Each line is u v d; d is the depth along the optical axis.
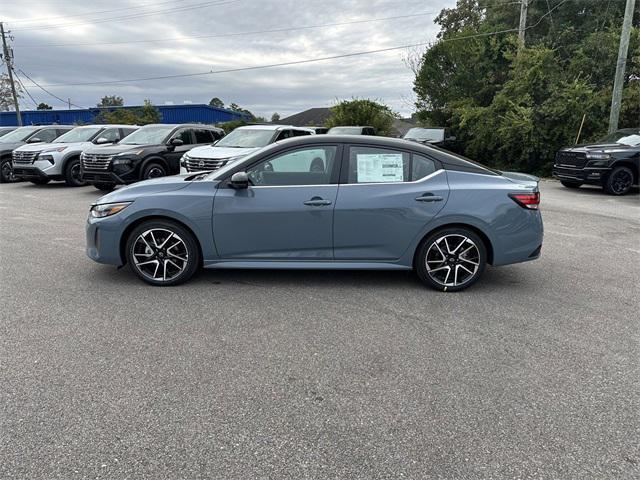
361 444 2.56
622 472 2.37
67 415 2.76
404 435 2.63
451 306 4.53
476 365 3.41
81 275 5.29
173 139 11.97
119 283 5.05
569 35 24.58
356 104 31.34
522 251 4.91
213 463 2.40
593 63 19.67
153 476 2.31
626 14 16.06
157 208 4.80
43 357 3.43
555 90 17.97
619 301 4.70
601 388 3.12
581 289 5.04
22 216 8.76
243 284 5.07
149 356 3.48
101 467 2.36
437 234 4.84
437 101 26.12
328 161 4.87
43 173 12.60
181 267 4.96
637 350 3.66
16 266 5.60
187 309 4.37
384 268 4.94
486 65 23.34
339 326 4.05
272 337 3.82
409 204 4.76
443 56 25.27
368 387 3.11
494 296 4.81
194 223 4.82
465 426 2.72
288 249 4.88
